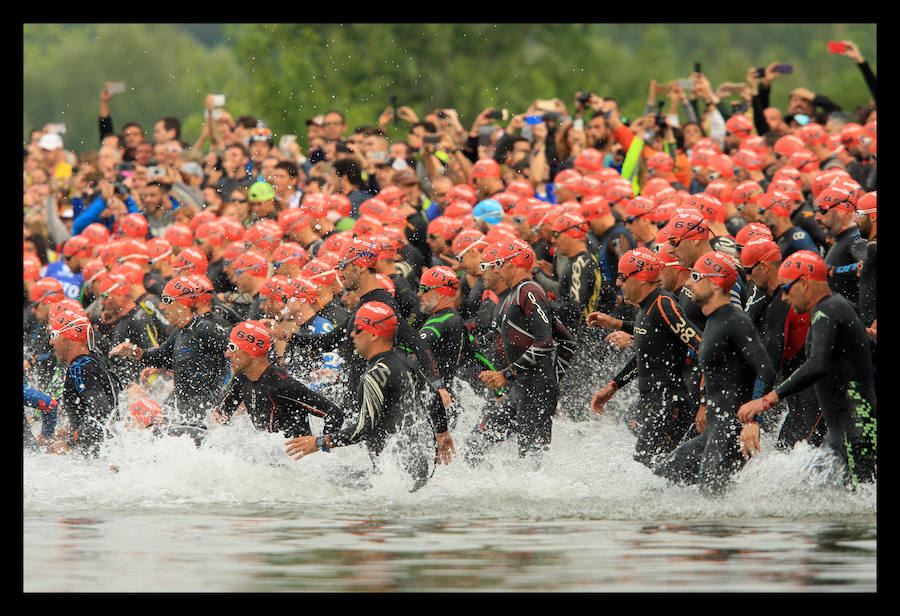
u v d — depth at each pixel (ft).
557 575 56.39
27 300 129.18
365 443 87.30
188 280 99.86
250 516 74.49
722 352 79.00
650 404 86.84
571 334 96.02
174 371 100.22
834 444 77.71
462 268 112.98
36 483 84.99
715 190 117.70
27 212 175.32
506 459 91.25
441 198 145.38
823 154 140.05
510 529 69.31
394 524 71.46
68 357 94.12
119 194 157.58
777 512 74.79
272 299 103.76
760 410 76.59
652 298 86.12
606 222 112.16
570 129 155.12
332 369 105.50
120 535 67.46
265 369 88.07
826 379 77.56
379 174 152.25
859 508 75.72
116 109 526.16
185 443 88.43
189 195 160.45
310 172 153.48
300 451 81.92
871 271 89.51
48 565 59.11
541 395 91.35
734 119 152.35
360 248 93.56
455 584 54.80
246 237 125.18
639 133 157.07
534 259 95.50
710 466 78.54
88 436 92.58
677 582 55.06
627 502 79.10
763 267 87.20
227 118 175.01
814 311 77.05
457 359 99.30
